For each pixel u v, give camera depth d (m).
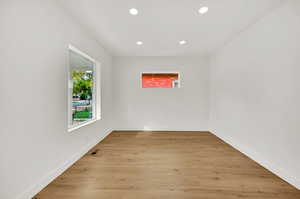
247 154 3.09
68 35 2.59
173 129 5.27
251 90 2.98
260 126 2.72
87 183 2.10
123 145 3.75
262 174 2.37
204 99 5.24
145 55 5.11
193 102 5.25
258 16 2.65
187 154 3.18
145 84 5.35
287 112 2.17
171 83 5.35
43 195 1.84
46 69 2.07
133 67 5.25
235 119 3.57
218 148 3.55
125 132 5.05
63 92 2.46
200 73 5.23
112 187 2.01
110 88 5.03
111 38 3.65
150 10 2.47
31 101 1.82
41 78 1.98
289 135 2.14
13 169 1.60
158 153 3.23
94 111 4.09
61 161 2.40
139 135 4.69
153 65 5.24
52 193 1.88
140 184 2.08
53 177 2.18
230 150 3.42
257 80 2.80
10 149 1.57
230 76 3.80
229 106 3.86
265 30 2.60
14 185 1.61
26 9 1.75
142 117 5.29
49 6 2.12
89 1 2.22
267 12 2.52
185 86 5.25
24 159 1.73
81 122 3.34
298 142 2.01
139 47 4.32
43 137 2.02
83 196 1.83
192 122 5.26
